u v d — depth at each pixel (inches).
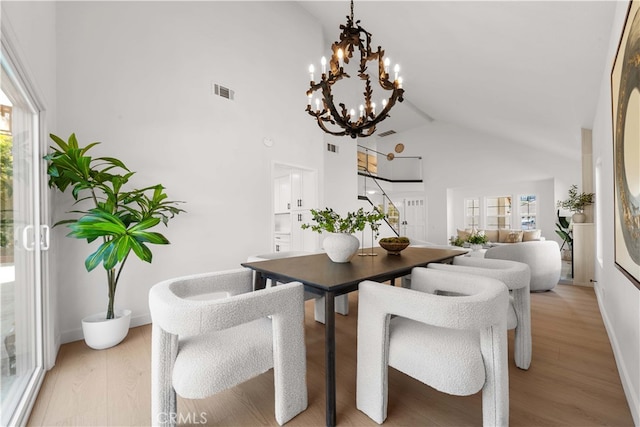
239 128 136.8
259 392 64.6
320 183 177.3
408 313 48.5
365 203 248.1
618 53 57.6
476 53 125.1
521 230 288.7
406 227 363.6
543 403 59.0
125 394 63.9
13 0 53.7
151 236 79.6
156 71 112.5
